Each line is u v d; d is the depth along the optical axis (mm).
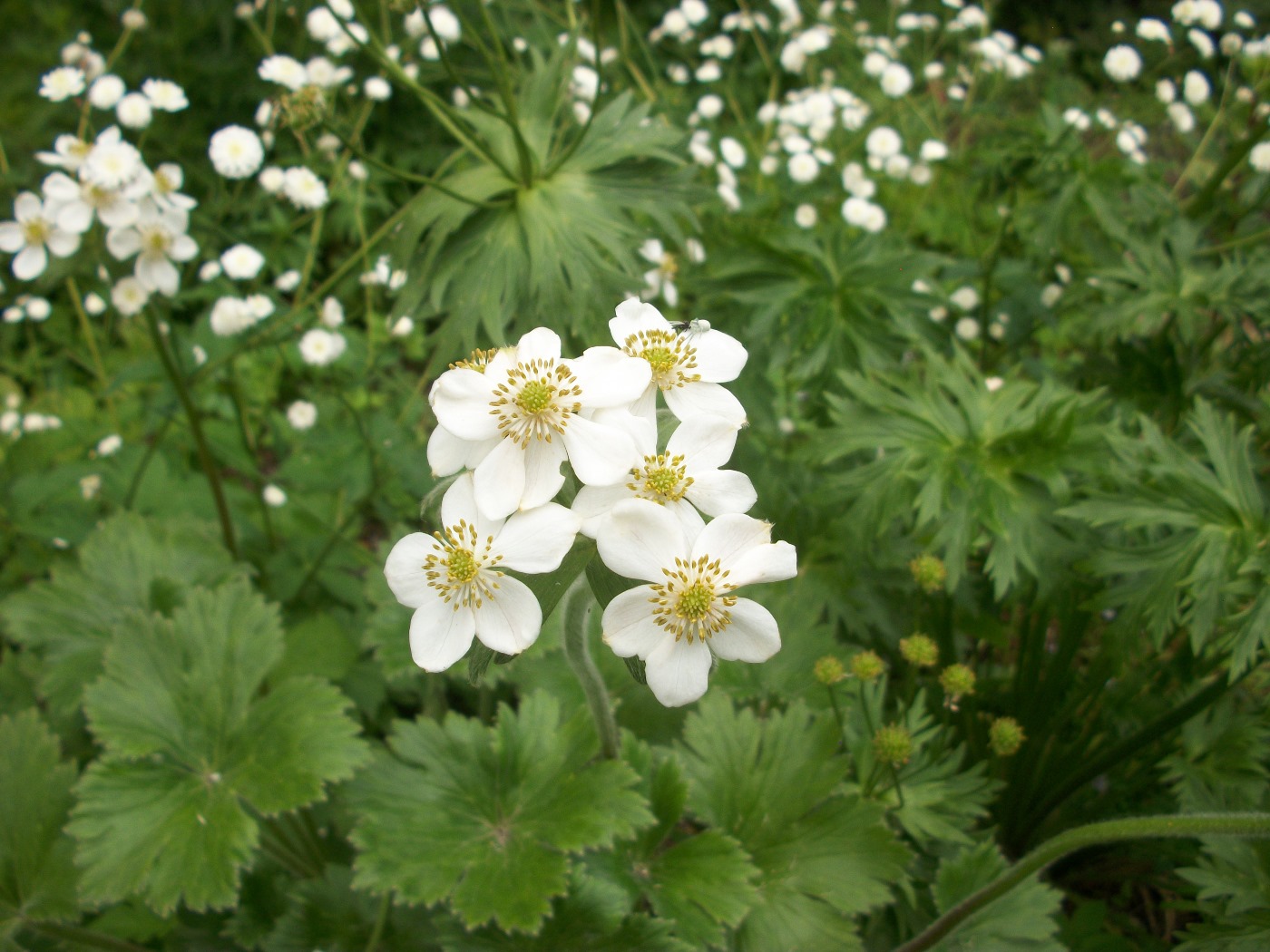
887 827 217
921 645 237
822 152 388
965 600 285
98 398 375
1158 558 225
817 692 257
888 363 303
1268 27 497
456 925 205
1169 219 320
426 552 157
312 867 251
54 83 296
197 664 233
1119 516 225
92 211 257
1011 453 248
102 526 281
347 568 339
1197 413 237
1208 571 216
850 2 490
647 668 156
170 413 292
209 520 323
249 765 220
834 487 256
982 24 432
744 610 156
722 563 155
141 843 209
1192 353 305
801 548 296
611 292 265
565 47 297
